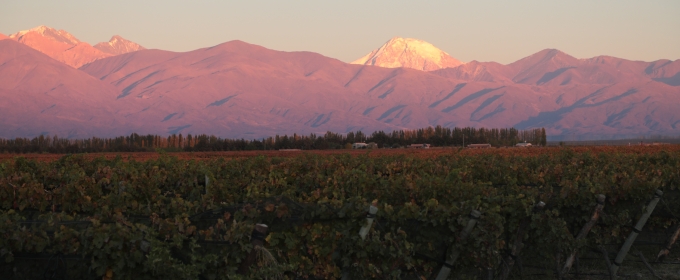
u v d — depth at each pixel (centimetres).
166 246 880
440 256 1030
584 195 1262
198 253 902
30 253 881
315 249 970
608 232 1284
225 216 965
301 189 1559
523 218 1163
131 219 1154
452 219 1011
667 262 1433
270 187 1476
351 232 966
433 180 1319
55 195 1329
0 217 888
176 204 1173
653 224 1464
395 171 2031
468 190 1295
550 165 2216
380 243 959
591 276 1320
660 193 1282
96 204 1301
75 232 855
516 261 1241
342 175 1546
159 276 849
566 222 1285
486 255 1020
